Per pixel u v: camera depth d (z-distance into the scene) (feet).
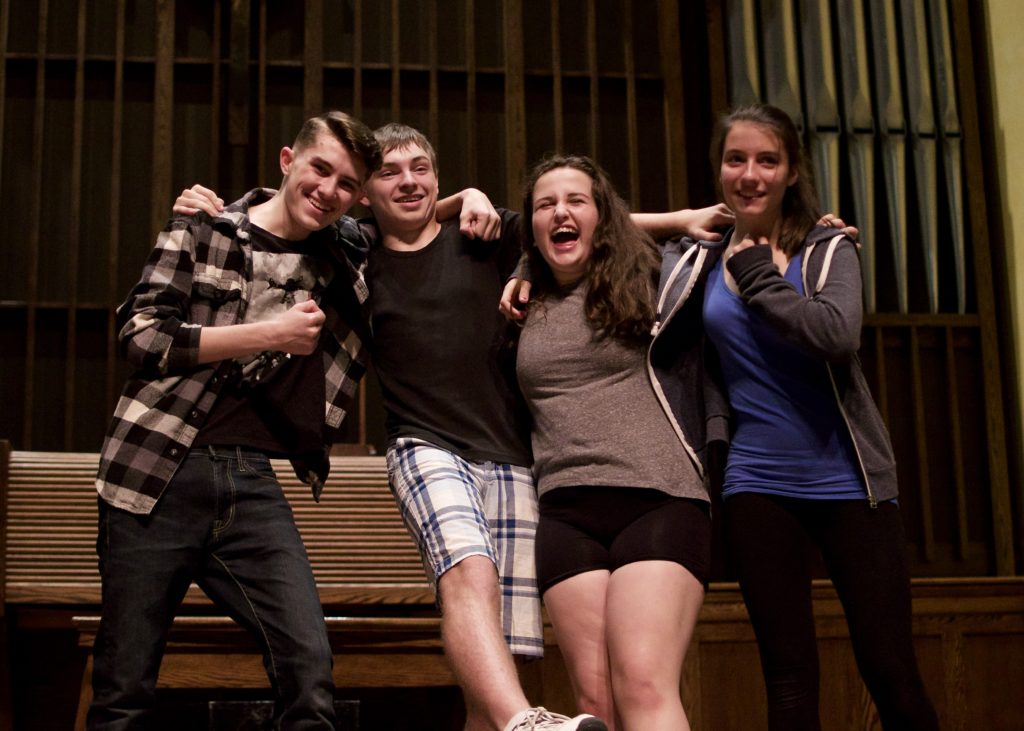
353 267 7.22
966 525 14.10
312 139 6.91
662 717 6.08
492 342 7.32
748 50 14.75
